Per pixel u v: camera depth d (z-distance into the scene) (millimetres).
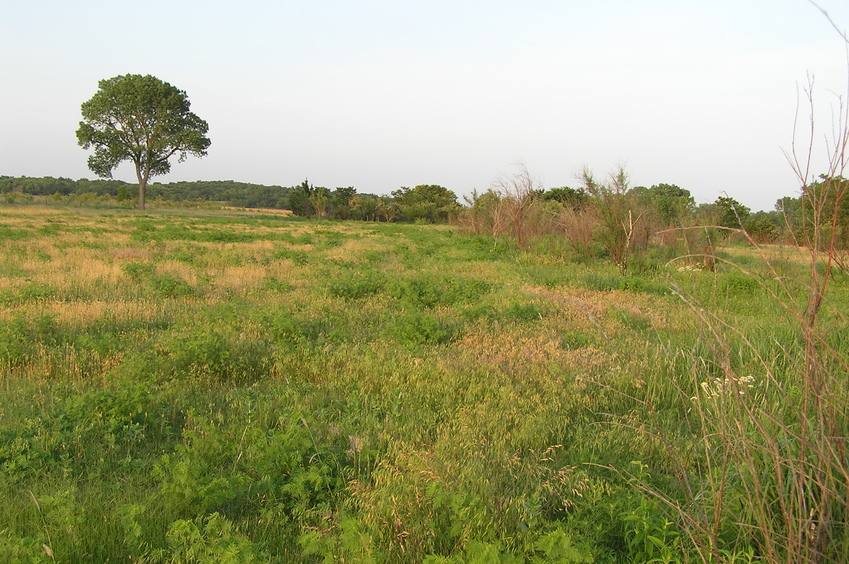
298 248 24984
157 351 7496
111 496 4230
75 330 8555
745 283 13195
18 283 12172
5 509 3996
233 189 143375
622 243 19875
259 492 4281
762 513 3064
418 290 12281
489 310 10398
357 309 10664
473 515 3750
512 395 6164
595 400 6266
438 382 6633
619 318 10242
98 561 3566
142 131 64188
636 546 3725
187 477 4023
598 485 4363
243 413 5777
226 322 8969
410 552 3570
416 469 4270
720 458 4570
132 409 5504
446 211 73625
